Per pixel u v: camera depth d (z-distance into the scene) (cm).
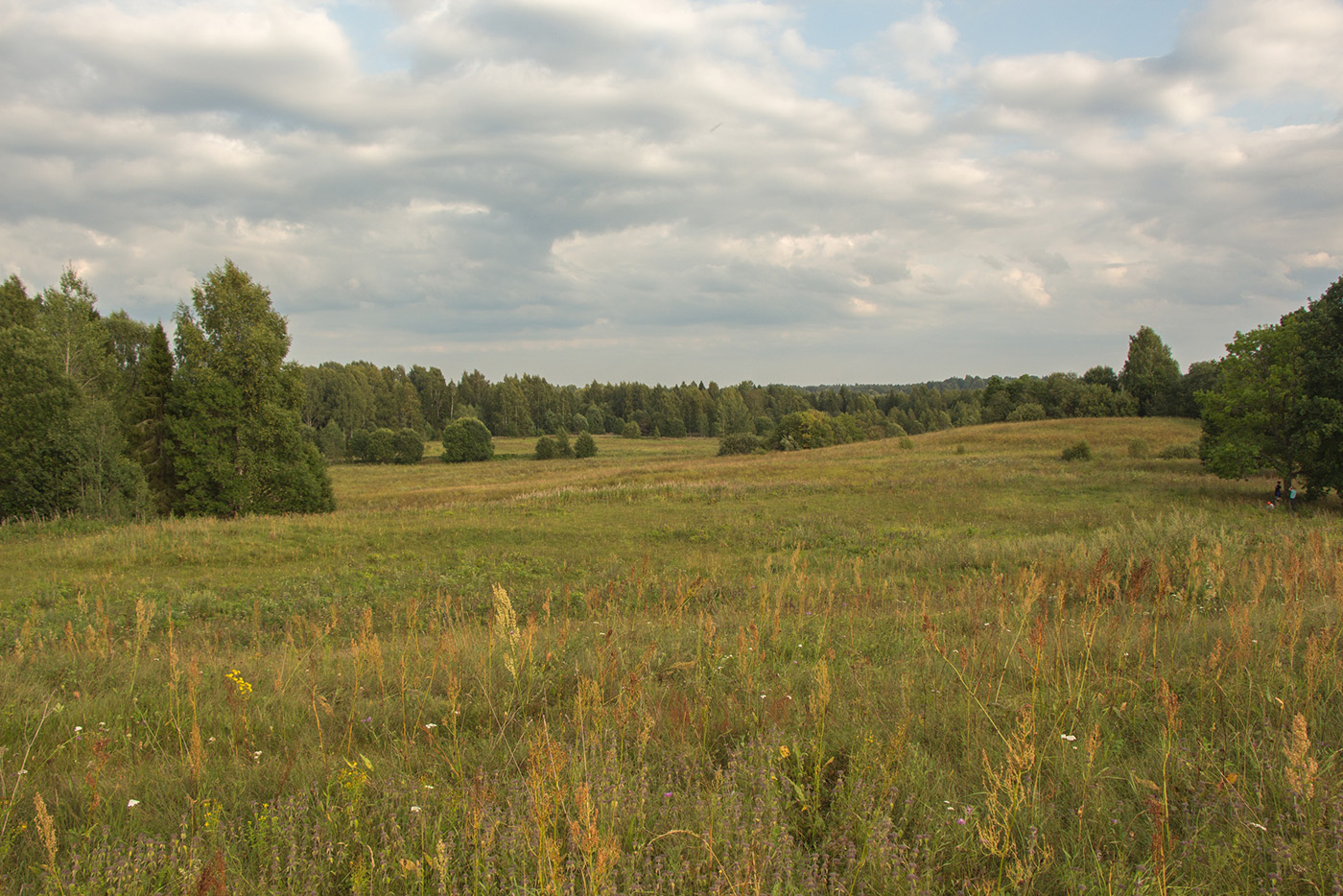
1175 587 936
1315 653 430
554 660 645
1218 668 474
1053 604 880
